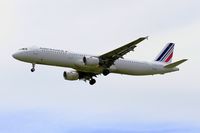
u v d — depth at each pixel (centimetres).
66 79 19700
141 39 18125
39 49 18500
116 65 19550
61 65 18800
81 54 18975
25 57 18388
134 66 19900
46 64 18725
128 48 18700
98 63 18812
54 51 18612
